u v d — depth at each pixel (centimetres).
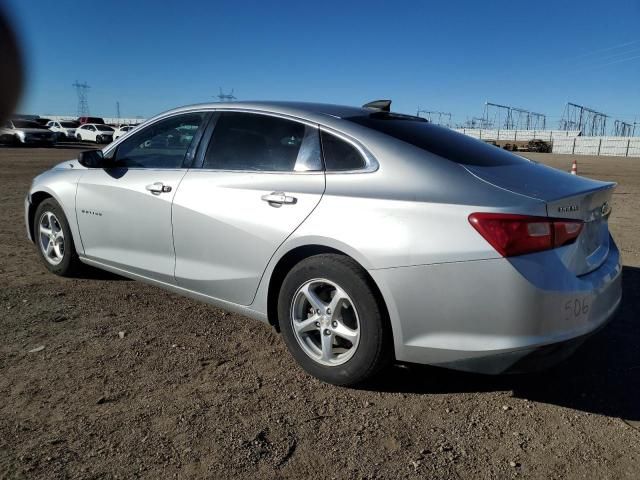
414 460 256
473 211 274
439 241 277
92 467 243
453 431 281
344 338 316
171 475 240
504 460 258
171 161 408
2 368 332
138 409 292
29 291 470
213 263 368
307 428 279
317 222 313
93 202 450
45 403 294
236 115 383
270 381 327
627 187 1622
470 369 283
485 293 269
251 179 353
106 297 461
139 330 396
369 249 293
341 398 310
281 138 355
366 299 297
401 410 299
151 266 411
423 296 282
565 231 279
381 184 305
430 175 298
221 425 279
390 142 320
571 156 5291
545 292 267
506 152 370
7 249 620
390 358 307
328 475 244
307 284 323
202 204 369
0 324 397
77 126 4525
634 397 319
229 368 342
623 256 651
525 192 282
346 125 335
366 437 273
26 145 3241
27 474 236
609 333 410
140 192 411
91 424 276
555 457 261
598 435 280
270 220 334
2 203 972
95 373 329
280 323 339
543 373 346
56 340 374
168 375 330
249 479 239
